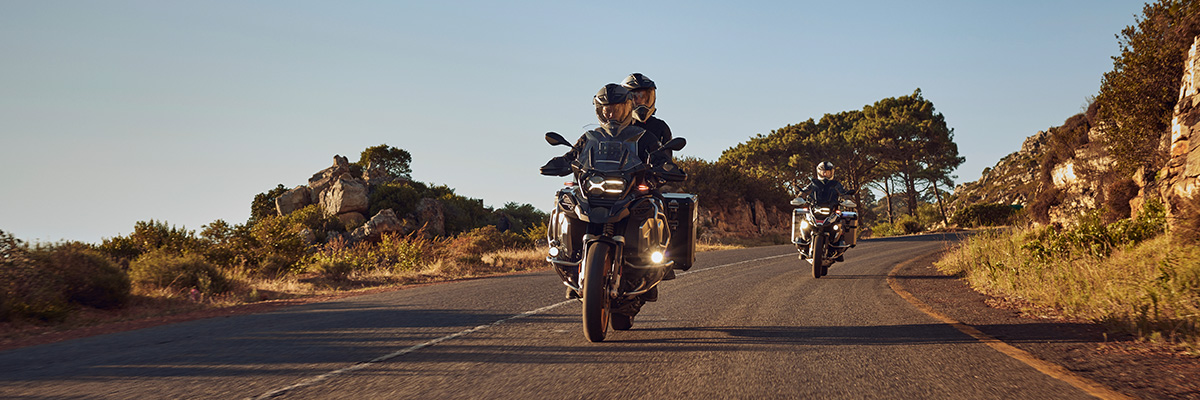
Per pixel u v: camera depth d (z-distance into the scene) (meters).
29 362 4.98
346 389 3.97
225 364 4.76
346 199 55.03
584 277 5.36
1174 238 8.77
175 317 8.50
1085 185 19.42
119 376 4.39
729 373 4.35
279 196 63.81
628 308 6.00
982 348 5.16
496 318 7.09
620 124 5.98
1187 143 10.12
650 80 6.57
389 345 5.49
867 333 5.93
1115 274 7.69
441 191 69.75
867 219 72.62
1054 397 3.73
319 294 12.57
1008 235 13.63
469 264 19.72
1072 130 21.66
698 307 7.93
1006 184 101.88
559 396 3.80
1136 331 5.62
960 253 13.57
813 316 7.06
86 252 10.51
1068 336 5.64
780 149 59.69
